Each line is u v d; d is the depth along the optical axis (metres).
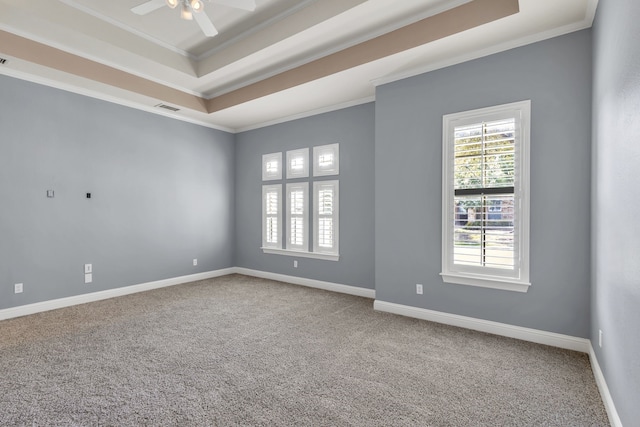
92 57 3.85
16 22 3.15
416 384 2.28
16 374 2.40
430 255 3.58
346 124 4.83
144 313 3.87
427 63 3.48
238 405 2.03
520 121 3.00
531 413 1.96
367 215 4.65
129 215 4.80
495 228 3.13
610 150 1.97
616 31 1.81
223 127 6.18
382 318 3.68
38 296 3.91
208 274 5.93
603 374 2.15
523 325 3.04
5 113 3.65
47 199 3.98
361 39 3.46
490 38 2.99
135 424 1.85
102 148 4.49
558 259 2.86
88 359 2.66
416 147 3.66
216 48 4.18
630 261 1.54
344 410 1.98
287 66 4.14
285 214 5.64
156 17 3.49
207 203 5.91
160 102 4.76
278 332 3.27
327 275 5.10
